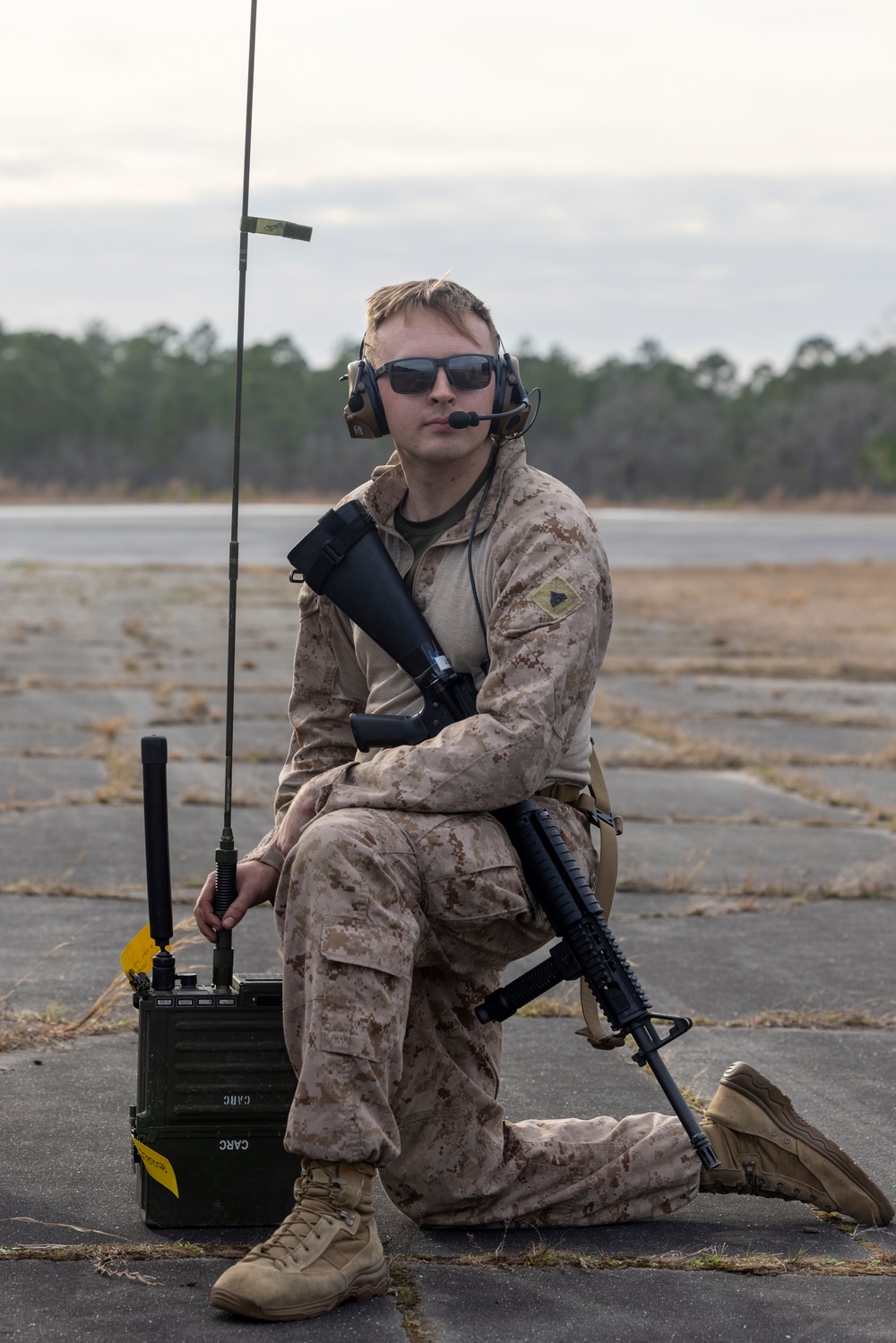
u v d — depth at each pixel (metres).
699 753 9.84
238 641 17.25
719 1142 2.79
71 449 117.88
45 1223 2.68
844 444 114.50
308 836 2.42
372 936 2.37
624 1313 2.38
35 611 20.84
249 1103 2.66
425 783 2.47
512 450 2.78
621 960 2.59
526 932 2.61
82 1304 2.35
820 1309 2.41
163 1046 2.64
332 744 2.93
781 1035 4.14
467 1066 2.71
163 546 41.12
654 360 146.62
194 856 6.36
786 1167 2.79
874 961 4.98
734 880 6.25
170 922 2.74
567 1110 3.42
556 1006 4.32
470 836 2.48
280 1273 2.30
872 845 7.17
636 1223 2.80
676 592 26.81
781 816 7.93
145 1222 2.67
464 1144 2.67
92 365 126.19
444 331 2.72
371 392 2.77
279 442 117.38
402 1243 2.66
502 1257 2.59
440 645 2.73
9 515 69.00
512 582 2.63
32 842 6.59
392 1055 2.39
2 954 4.72
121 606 22.20
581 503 2.75
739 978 4.72
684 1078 3.70
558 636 2.58
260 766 8.96
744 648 17.83
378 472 2.83
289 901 2.42
